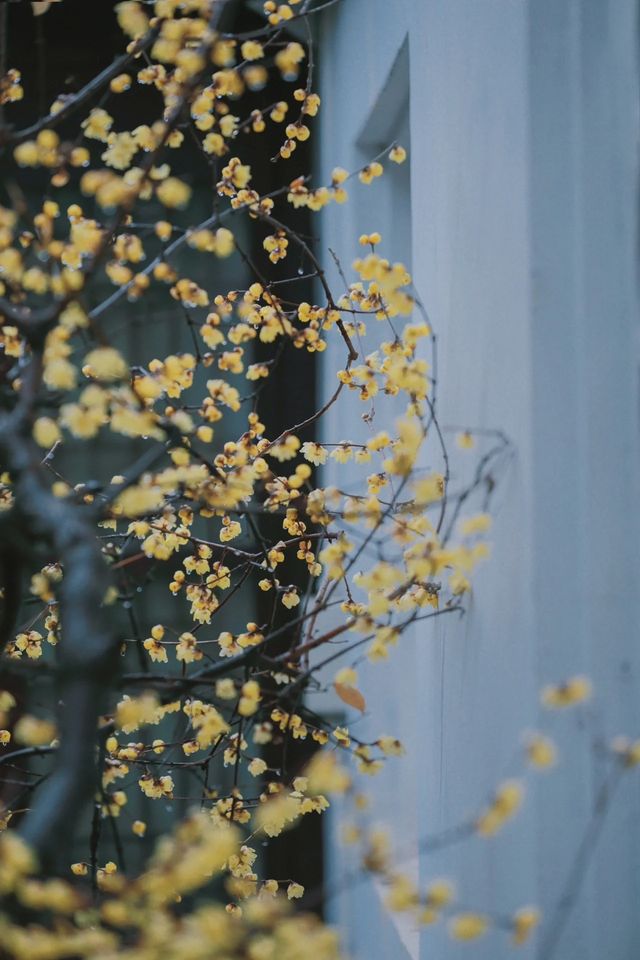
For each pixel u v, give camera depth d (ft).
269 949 4.50
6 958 4.52
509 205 5.59
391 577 5.08
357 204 8.25
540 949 5.24
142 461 5.11
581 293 5.39
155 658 5.88
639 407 5.34
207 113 5.51
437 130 6.52
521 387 5.46
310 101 5.86
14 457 4.80
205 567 5.99
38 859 4.26
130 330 9.46
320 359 9.64
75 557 4.58
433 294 6.57
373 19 7.75
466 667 5.98
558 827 5.27
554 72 5.45
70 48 9.52
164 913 4.58
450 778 6.17
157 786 5.88
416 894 4.47
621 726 5.28
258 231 9.66
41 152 5.23
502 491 5.62
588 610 5.31
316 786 4.59
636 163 5.32
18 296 5.23
